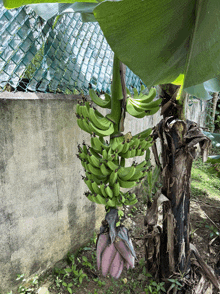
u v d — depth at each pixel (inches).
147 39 27.5
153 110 50.8
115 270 45.3
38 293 86.8
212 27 25.3
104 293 92.8
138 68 30.5
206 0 24.6
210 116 305.9
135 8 23.5
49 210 91.4
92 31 105.3
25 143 78.0
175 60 33.4
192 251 88.4
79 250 110.8
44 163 85.6
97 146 48.6
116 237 45.4
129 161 139.6
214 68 27.1
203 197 180.4
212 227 134.9
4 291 81.6
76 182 101.0
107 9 22.5
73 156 96.8
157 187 93.4
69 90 93.4
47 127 83.9
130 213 147.7
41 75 79.5
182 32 29.3
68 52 91.7
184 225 82.2
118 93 48.0
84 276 99.3
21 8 71.1
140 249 117.5
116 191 47.8
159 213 150.0
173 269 84.8
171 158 78.6
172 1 24.5
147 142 51.4
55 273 98.7
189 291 85.2
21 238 83.4
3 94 70.7
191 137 73.7
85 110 47.5
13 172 76.4
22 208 81.4
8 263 81.0
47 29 80.6
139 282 99.3
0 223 76.0
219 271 100.0
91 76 103.9
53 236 95.7
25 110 75.9
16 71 71.3
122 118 49.0
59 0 41.3
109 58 115.8
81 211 107.0
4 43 67.3
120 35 25.7
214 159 109.7
